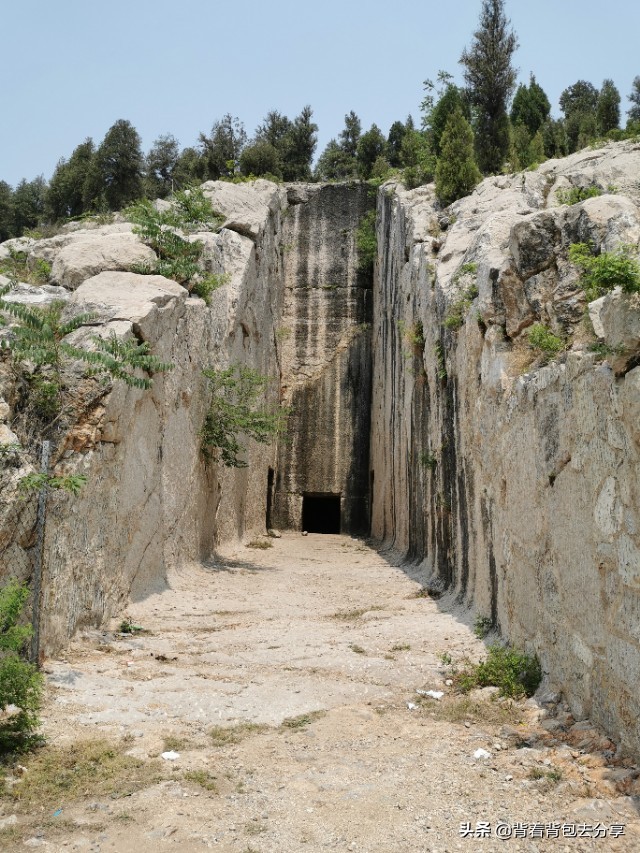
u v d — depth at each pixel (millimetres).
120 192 27734
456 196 17875
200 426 14594
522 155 21703
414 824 4422
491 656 7270
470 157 18109
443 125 21922
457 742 5660
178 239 14219
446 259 14094
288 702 6605
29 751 5324
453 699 6707
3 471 7344
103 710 6262
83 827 4332
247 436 20250
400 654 8086
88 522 9023
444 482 12562
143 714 6223
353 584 13367
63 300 11641
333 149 37375
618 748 5160
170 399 12492
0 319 9062
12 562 7238
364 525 25234
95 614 9133
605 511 5398
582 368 5879
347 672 7531
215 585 12703
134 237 14414
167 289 12570
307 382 26141
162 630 9391
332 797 4762
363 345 26188
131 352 9602
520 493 7633
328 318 26406
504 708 6348
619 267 4957
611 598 5305
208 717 6215
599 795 4691
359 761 5340
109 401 9523
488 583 9141
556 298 8297
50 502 7922
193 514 14062
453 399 11930
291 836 4281
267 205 22484
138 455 11000
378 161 28422
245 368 17109
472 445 10328
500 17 23016
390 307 21547
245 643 8656
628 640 5035
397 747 5594
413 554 16125
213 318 15852
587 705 5730
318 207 26953
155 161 35000
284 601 11406
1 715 5844
